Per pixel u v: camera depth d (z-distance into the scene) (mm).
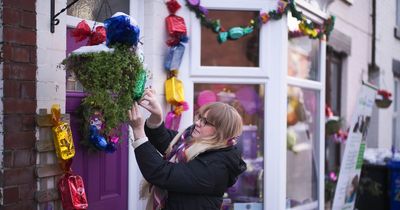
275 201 4168
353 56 6926
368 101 5078
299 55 4672
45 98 2740
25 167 2633
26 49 2619
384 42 8062
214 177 2229
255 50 4176
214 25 3959
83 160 3170
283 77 4148
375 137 7891
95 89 2365
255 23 4070
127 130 3172
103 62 2334
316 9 4699
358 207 6336
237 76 4074
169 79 3715
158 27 3666
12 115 2551
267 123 4152
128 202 3566
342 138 6258
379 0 7742
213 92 4098
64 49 2871
